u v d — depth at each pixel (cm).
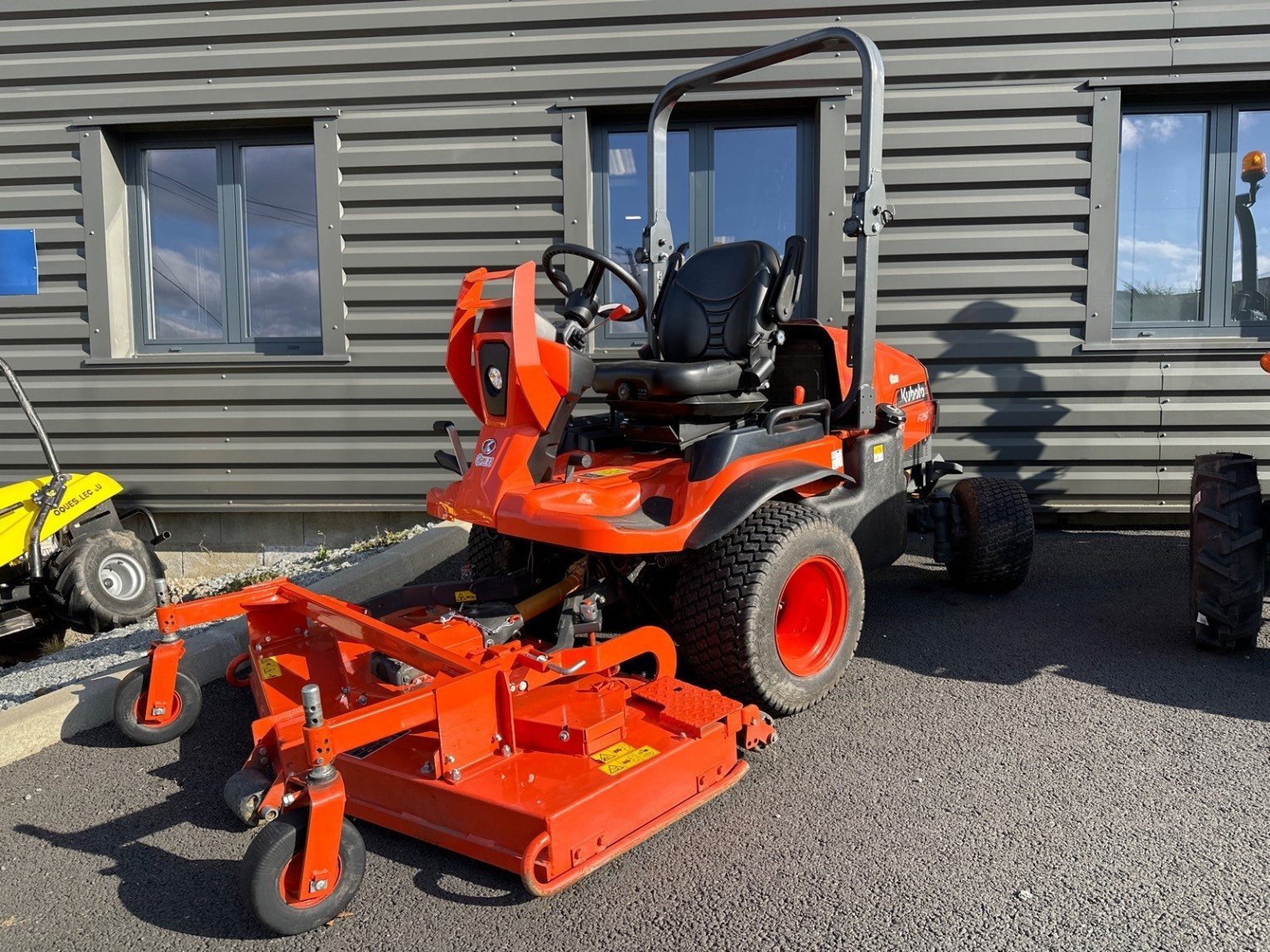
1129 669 354
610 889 225
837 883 225
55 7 616
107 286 634
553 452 307
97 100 622
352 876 215
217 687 360
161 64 616
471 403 329
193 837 256
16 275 636
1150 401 583
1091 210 573
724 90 583
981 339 589
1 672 445
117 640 462
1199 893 217
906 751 291
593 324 367
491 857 226
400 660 256
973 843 240
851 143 581
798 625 331
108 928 218
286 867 206
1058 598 445
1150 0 560
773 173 608
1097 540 565
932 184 583
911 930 207
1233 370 574
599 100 596
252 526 659
